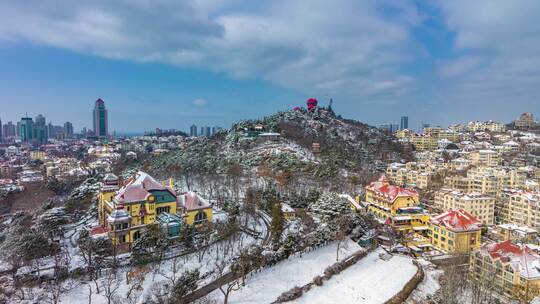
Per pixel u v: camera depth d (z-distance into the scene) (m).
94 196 142.75
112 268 84.50
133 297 74.56
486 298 87.88
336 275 96.69
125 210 100.38
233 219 114.19
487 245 105.00
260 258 91.06
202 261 92.06
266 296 82.50
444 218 123.62
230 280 85.69
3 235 116.25
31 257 86.12
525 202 151.62
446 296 84.50
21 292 74.00
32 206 178.38
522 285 89.62
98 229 106.38
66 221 120.69
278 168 199.25
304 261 100.25
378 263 106.88
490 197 157.62
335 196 133.00
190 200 114.00
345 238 117.38
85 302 72.75
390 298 86.81
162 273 83.38
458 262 106.00
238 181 179.38
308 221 123.06
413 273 100.12
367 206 158.25
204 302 74.44
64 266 83.88
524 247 100.69
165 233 96.50
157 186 110.69
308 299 84.38
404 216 138.62
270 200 140.75
